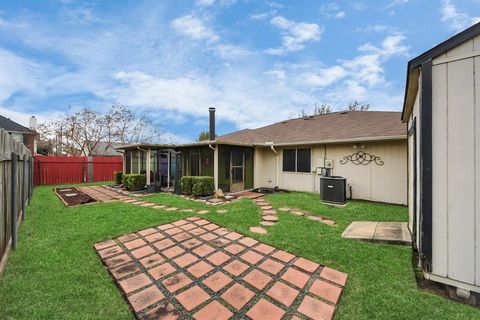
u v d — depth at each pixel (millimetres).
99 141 21469
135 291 2627
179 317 2244
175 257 3424
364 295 2500
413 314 2213
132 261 3297
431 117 2596
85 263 3184
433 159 2592
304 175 9445
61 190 10219
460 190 2449
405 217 5414
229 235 4242
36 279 2762
